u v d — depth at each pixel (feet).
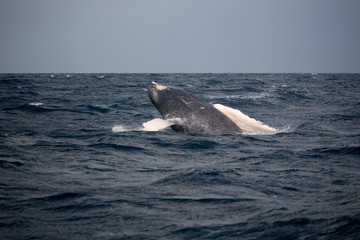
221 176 42.52
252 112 119.34
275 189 38.01
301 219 29.35
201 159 51.90
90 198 35.58
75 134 74.90
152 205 33.71
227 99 153.38
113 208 33.01
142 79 400.47
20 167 47.62
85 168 47.50
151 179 42.19
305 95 178.19
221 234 27.58
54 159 52.31
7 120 95.66
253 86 256.73
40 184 40.34
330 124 89.66
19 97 163.22
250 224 29.01
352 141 62.39
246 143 60.34
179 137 63.10
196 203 34.09
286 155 53.11
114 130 81.05
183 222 29.89
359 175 42.78
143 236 27.40
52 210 32.76
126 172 45.57
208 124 64.28
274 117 107.14
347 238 25.89
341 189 37.58
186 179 41.75
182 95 65.92
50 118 101.65
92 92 205.26
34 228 28.96
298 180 41.14
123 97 170.81
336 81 363.56
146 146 59.88
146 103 143.23
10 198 35.78
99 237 27.32
